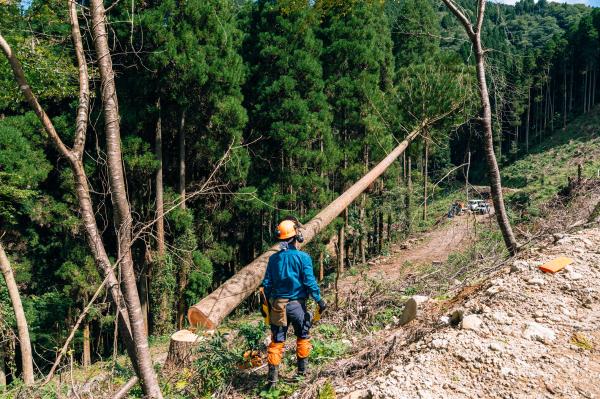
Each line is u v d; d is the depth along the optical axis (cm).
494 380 322
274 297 414
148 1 1689
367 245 3177
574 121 5953
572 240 560
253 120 2216
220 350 484
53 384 491
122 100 1797
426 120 1332
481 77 895
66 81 895
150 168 1806
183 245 1759
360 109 2439
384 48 2866
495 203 877
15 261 1830
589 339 359
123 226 379
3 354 1388
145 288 1873
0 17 682
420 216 2814
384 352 428
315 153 2125
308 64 2127
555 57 6019
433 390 317
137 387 463
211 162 1998
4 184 1363
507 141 5762
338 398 355
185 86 1783
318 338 576
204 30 1798
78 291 1752
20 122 1736
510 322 396
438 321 458
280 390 417
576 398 295
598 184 1195
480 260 863
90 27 400
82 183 380
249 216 2309
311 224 880
